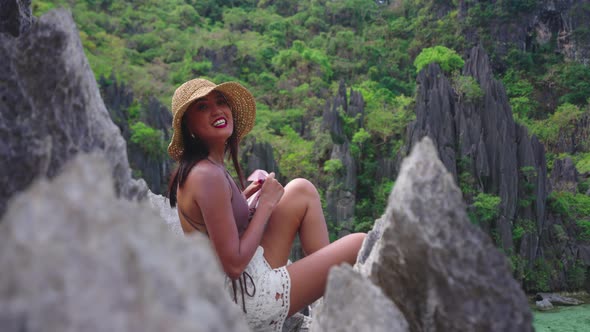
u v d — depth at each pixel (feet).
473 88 121.90
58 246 2.63
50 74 5.09
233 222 8.00
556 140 164.96
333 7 262.88
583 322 76.02
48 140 4.77
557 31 201.36
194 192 8.02
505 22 197.77
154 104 124.88
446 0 221.46
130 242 2.80
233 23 261.65
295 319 10.21
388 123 132.36
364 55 219.00
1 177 4.72
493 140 116.06
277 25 250.37
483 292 4.28
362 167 130.00
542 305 91.20
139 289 2.61
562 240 111.04
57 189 2.88
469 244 4.38
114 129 5.38
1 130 4.81
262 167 117.91
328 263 8.11
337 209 119.96
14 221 2.72
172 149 9.38
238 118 9.92
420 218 4.46
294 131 155.94
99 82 125.08
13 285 2.50
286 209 8.68
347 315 4.45
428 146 4.73
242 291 8.02
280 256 8.57
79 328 2.41
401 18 234.17
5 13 7.59
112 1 245.24
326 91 192.24
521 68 193.36
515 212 112.27
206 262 3.16
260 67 213.87
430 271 4.43
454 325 4.33
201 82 8.96
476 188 113.50
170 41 225.56
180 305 2.72
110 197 3.04
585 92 183.01
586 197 126.52
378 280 4.96
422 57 156.66
